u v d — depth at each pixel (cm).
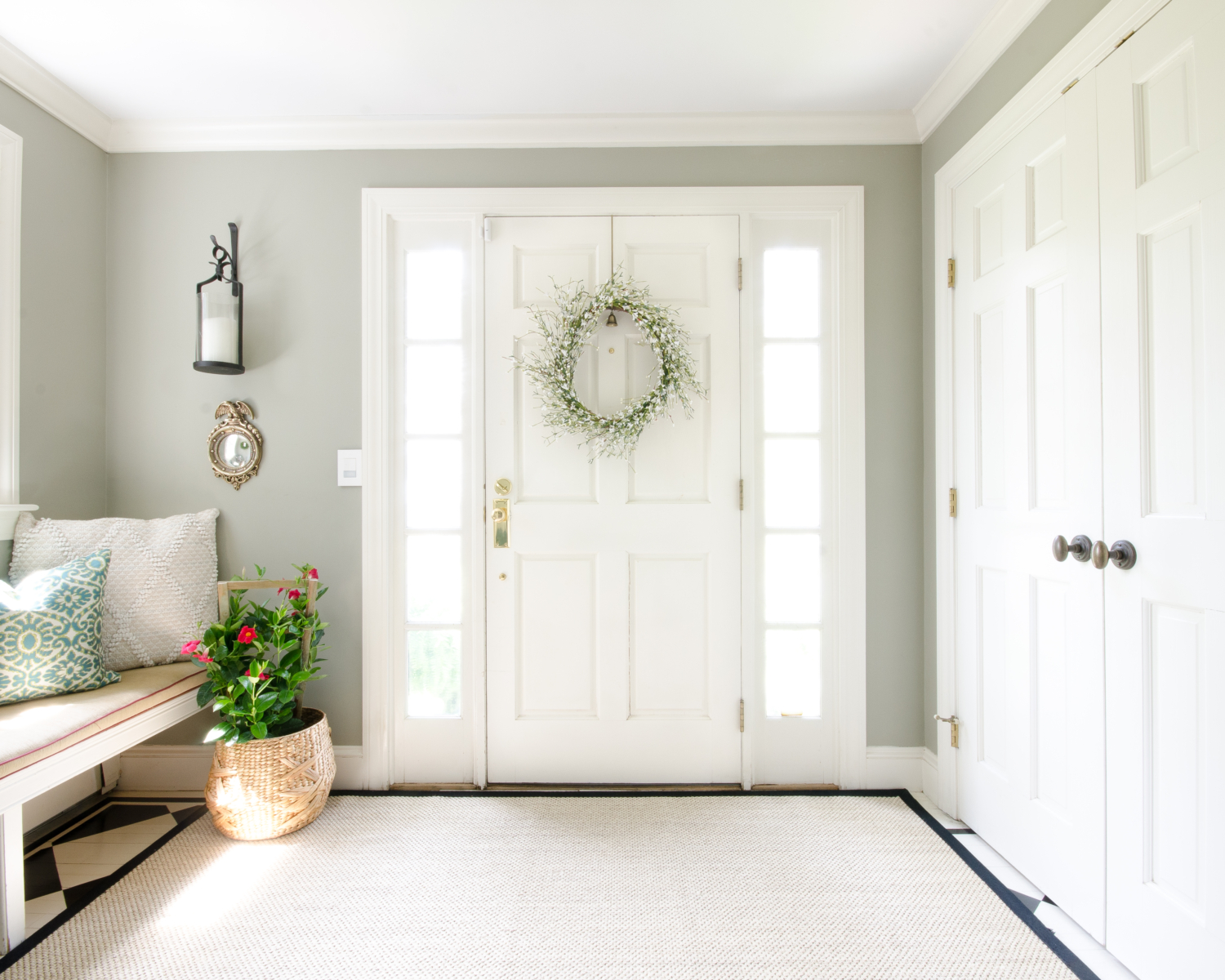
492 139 225
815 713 227
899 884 169
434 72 199
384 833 193
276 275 226
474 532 226
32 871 174
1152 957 132
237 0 168
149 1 168
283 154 226
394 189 226
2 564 194
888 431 224
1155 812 132
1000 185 182
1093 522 148
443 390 229
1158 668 131
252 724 185
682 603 226
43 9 171
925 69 200
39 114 202
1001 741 182
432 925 152
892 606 224
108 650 194
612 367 225
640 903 160
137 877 171
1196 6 121
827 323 226
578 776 225
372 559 224
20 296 197
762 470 227
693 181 226
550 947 145
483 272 227
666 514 226
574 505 226
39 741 144
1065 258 156
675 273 227
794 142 224
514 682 226
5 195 193
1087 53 148
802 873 173
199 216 227
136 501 226
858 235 224
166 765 223
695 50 190
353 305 227
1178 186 125
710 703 225
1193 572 122
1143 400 134
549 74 201
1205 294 120
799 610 227
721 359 226
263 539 226
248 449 226
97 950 144
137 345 227
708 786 224
